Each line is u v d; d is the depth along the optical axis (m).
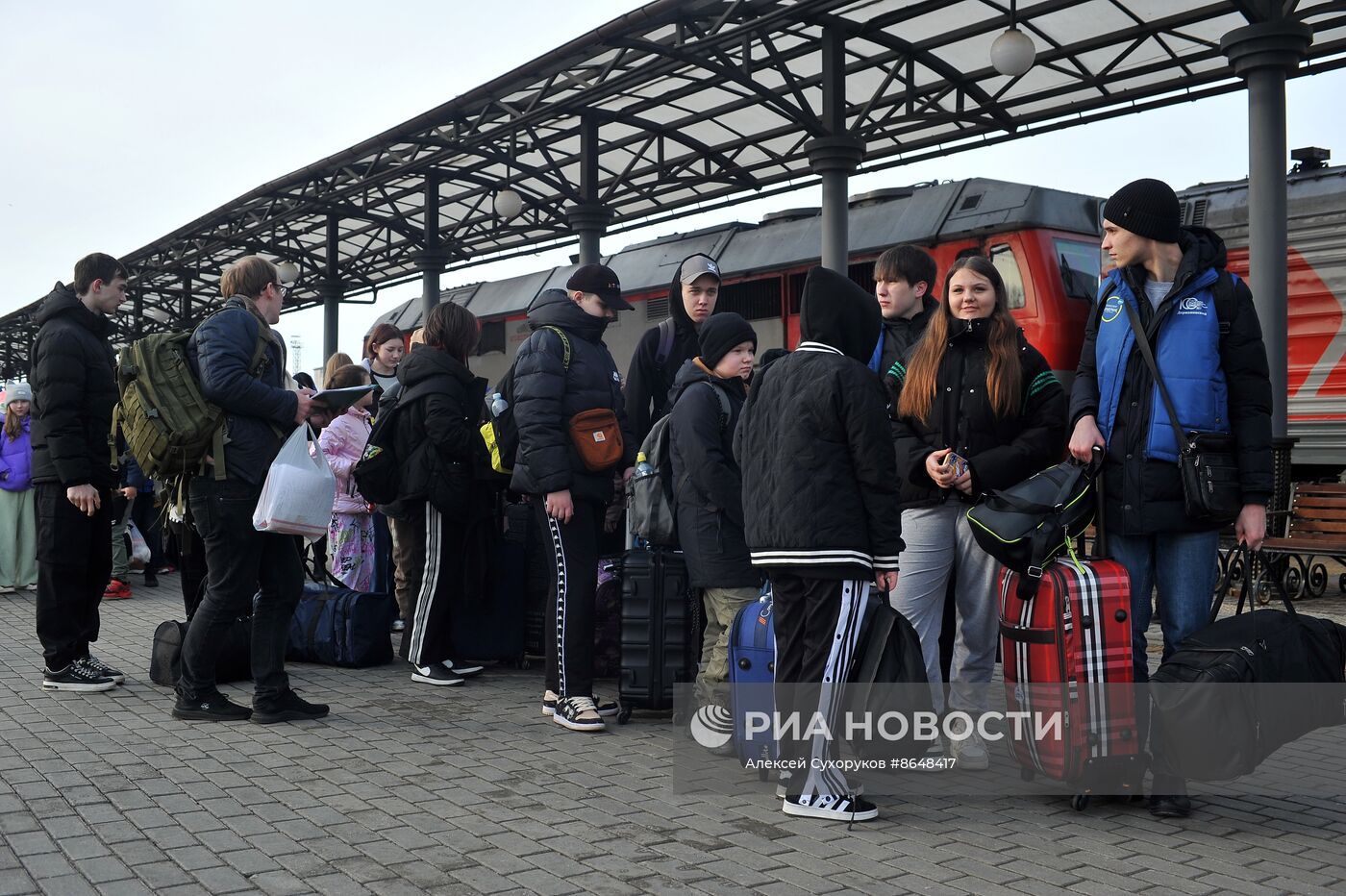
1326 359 13.18
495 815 4.22
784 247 16.62
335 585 7.73
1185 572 4.39
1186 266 4.32
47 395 6.19
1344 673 4.29
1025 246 13.61
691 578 5.33
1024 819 4.23
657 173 18.97
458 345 6.82
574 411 5.77
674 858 3.78
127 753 5.09
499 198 17.22
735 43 12.12
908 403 4.96
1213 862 3.76
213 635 5.70
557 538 5.74
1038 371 4.84
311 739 5.38
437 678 6.78
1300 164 14.11
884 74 14.95
